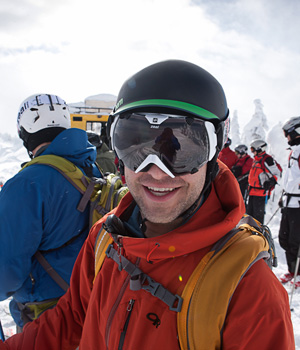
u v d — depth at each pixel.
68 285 1.56
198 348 0.68
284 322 0.66
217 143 0.87
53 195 1.51
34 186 1.47
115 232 0.93
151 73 0.82
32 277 1.52
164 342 0.72
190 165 0.78
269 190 5.94
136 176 0.83
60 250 1.57
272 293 0.69
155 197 0.81
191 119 0.79
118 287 0.86
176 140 0.78
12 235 1.41
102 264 0.97
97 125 8.01
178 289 0.74
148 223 0.91
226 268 0.71
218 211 0.87
